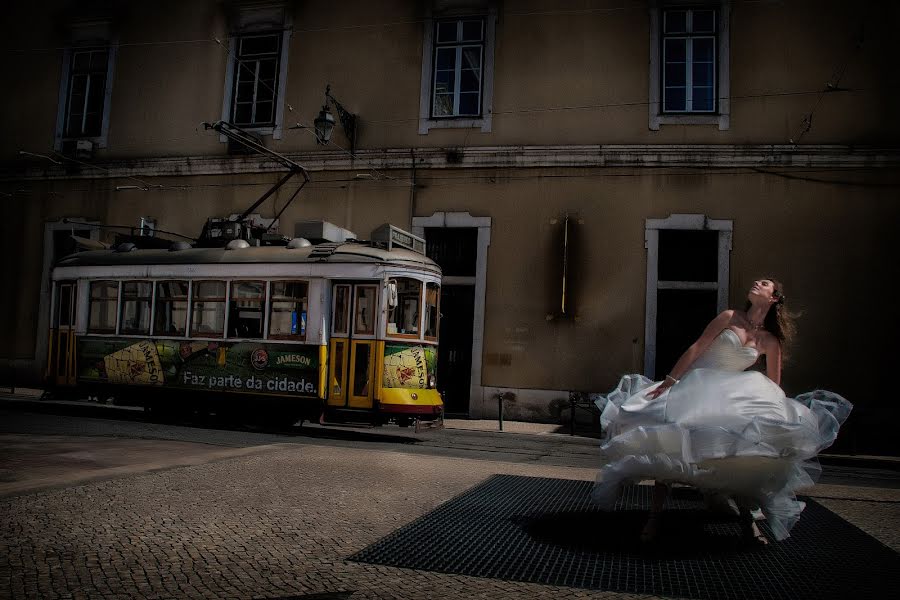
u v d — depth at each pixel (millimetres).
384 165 15570
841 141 13859
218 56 17172
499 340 14656
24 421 10344
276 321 10953
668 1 14734
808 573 3459
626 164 14453
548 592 3133
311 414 10602
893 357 13305
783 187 13945
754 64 14328
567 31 15102
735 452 3689
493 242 14906
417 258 11070
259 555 3613
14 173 18156
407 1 16000
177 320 11703
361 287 10594
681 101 14641
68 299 12914
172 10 17609
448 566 3488
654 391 4246
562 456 9219
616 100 14727
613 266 14344
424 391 10695
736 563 3641
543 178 14844
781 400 3988
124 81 17750
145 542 3770
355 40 16234
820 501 5730
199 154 17000
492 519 4543
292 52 16594
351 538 4000
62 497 4758
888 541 4227
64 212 17797
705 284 14039
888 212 13609
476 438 11289
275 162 16281
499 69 15312
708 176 14188
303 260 10898
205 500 4840
